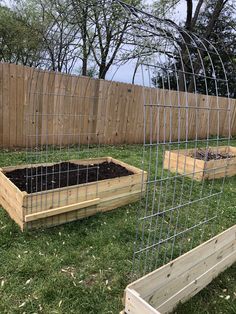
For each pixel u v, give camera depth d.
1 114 5.31
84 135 6.63
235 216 3.68
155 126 7.98
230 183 5.00
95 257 2.58
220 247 2.39
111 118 7.00
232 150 6.66
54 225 3.03
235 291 2.33
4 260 2.41
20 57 10.89
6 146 5.54
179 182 4.70
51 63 4.18
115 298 2.13
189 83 10.30
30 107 5.58
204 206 3.87
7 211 3.16
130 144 7.55
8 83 5.23
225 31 13.92
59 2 8.95
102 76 7.65
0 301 2.00
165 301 1.99
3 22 10.12
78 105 6.30
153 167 5.44
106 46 6.27
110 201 3.48
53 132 6.08
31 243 2.68
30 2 10.60
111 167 4.14
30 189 3.08
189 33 2.71
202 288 2.31
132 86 7.11
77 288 2.18
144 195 3.88
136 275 2.37
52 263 2.43
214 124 9.59
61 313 1.95
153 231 3.10
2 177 3.21
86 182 3.46
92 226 3.11
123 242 2.86
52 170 3.76
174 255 2.72
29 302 2.01
